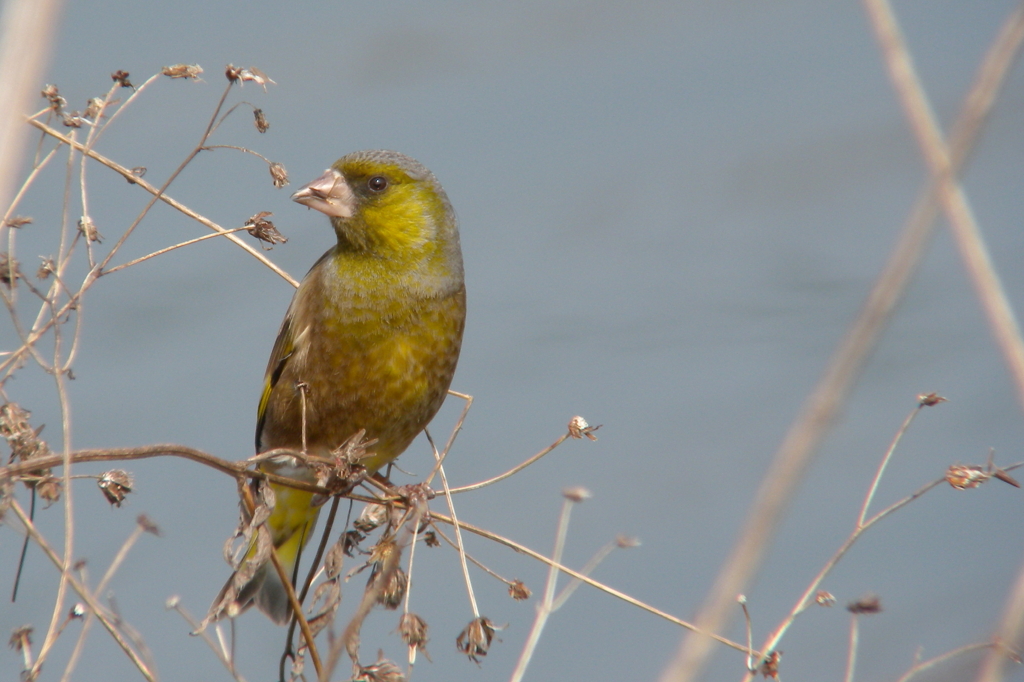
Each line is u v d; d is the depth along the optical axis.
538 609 7.00
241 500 6.88
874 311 4.00
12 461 6.19
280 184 7.12
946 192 4.09
